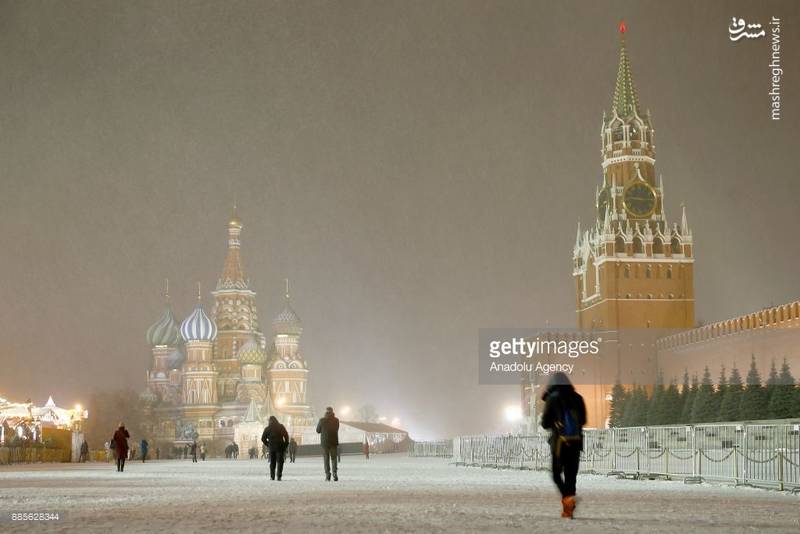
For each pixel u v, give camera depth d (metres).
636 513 24.08
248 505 27.52
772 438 36.78
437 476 52.22
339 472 61.50
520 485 39.94
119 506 27.59
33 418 104.75
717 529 20.06
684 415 120.81
